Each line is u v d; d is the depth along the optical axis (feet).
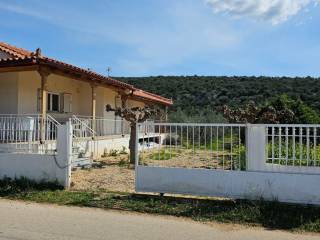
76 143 46.91
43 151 37.91
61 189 31.50
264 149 26.55
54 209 25.81
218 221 23.11
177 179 28.12
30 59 40.29
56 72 44.45
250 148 26.76
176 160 46.32
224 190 26.99
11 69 42.73
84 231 20.44
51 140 42.32
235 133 43.60
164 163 43.88
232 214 23.84
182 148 40.57
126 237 19.51
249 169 26.73
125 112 48.26
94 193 29.68
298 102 65.57
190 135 44.14
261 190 26.17
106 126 65.92
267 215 23.50
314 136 26.76
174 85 180.14
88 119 53.88
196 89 172.86
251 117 54.39
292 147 27.76
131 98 72.49
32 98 50.62
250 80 181.47
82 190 31.01
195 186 27.66
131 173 39.29
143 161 44.78
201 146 44.06
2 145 38.27
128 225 21.91
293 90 157.17
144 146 47.62
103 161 49.32
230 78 187.11
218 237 19.85
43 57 40.50
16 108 48.11
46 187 31.86
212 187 27.25
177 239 19.34
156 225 22.02
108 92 67.31
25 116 41.55
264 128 26.61
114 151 58.49
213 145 44.11
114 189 31.40
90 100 62.85
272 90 161.27
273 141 27.07
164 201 26.94
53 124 43.09
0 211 25.07
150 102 92.07
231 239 19.54
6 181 33.09
